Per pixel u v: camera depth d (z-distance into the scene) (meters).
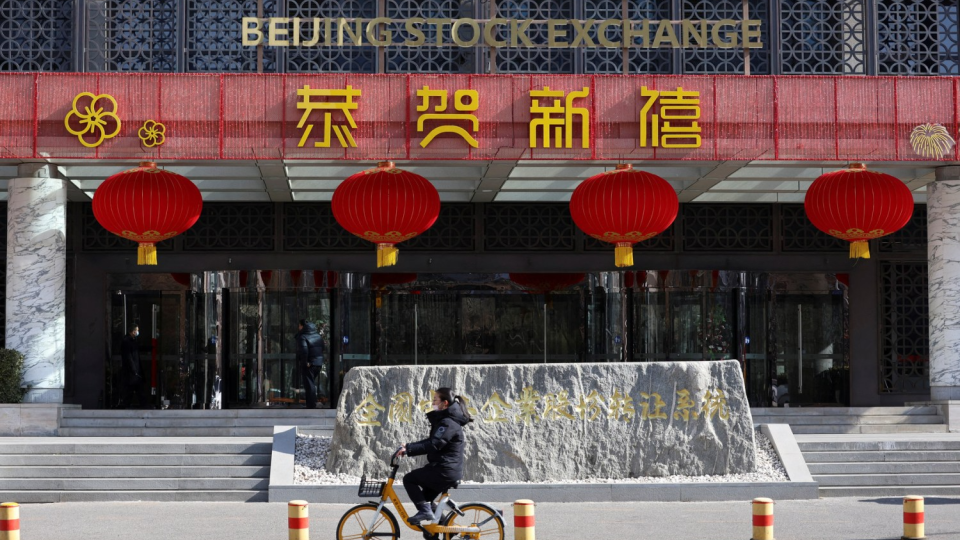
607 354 22.25
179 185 16.75
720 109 17.58
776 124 17.62
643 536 10.86
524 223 22.75
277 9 19.84
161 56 19.80
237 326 21.23
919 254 22.97
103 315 22.00
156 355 21.95
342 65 20.19
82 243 22.08
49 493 14.16
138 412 18.42
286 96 17.27
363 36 19.88
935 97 17.95
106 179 17.69
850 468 15.11
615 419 14.50
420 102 17.31
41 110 17.19
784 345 22.67
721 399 14.75
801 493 14.12
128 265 22.08
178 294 22.08
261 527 11.54
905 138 17.86
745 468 14.60
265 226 22.25
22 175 17.98
